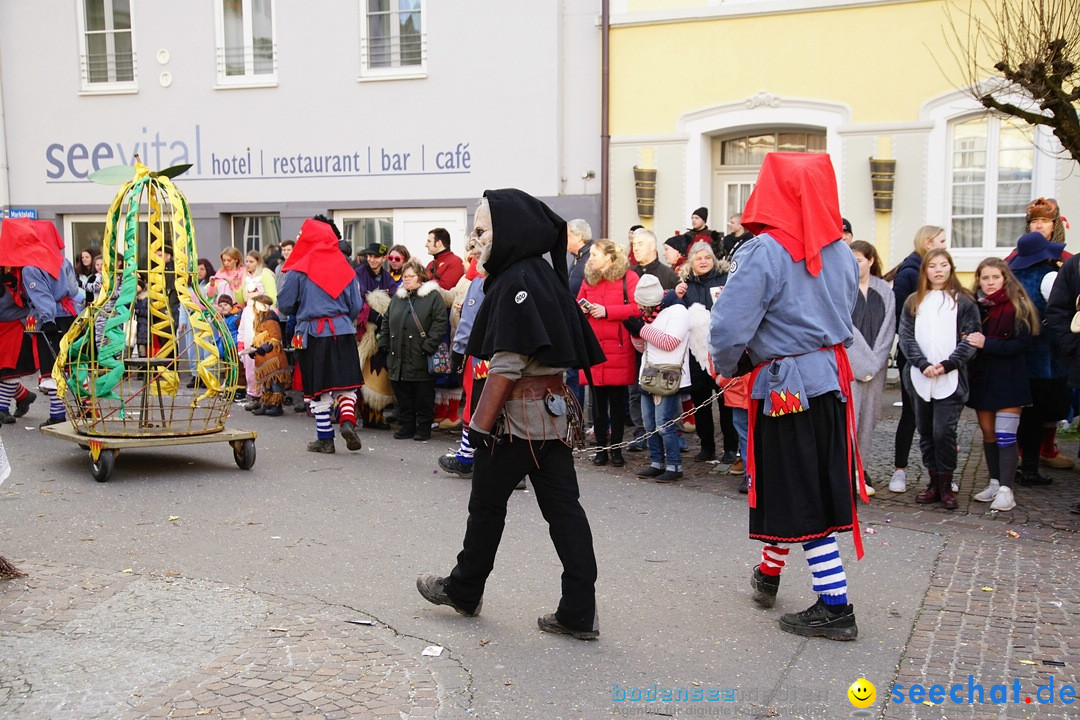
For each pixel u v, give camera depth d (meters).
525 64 14.08
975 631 4.64
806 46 12.63
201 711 3.72
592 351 4.52
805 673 4.18
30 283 8.98
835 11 12.45
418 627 4.61
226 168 15.78
